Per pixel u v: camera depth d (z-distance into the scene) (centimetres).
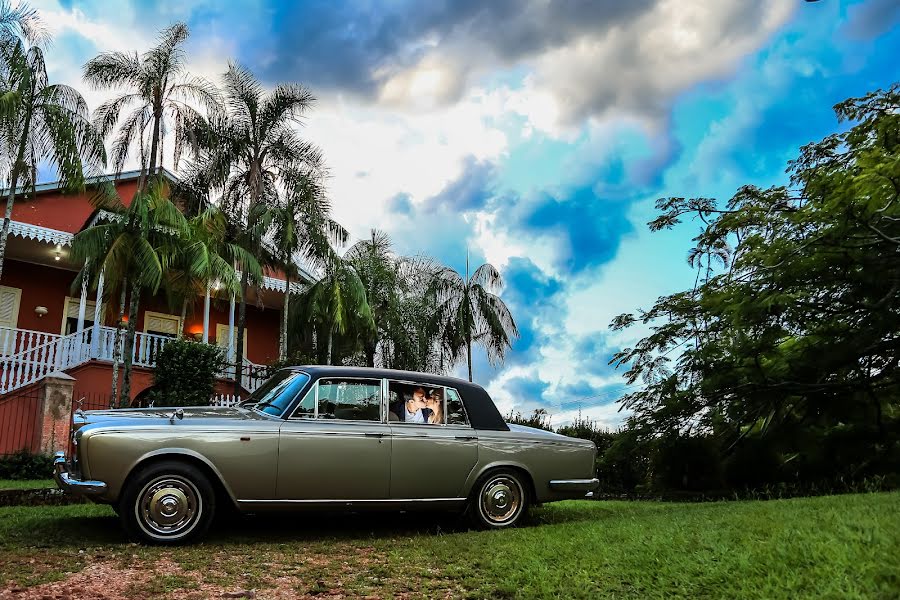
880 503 558
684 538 512
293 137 2152
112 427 580
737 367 1298
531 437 750
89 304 2236
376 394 695
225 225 1827
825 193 1163
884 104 1302
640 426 1414
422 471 683
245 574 487
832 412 1273
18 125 1450
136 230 1467
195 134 1817
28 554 525
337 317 2072
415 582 474
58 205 2069
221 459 604
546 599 414
